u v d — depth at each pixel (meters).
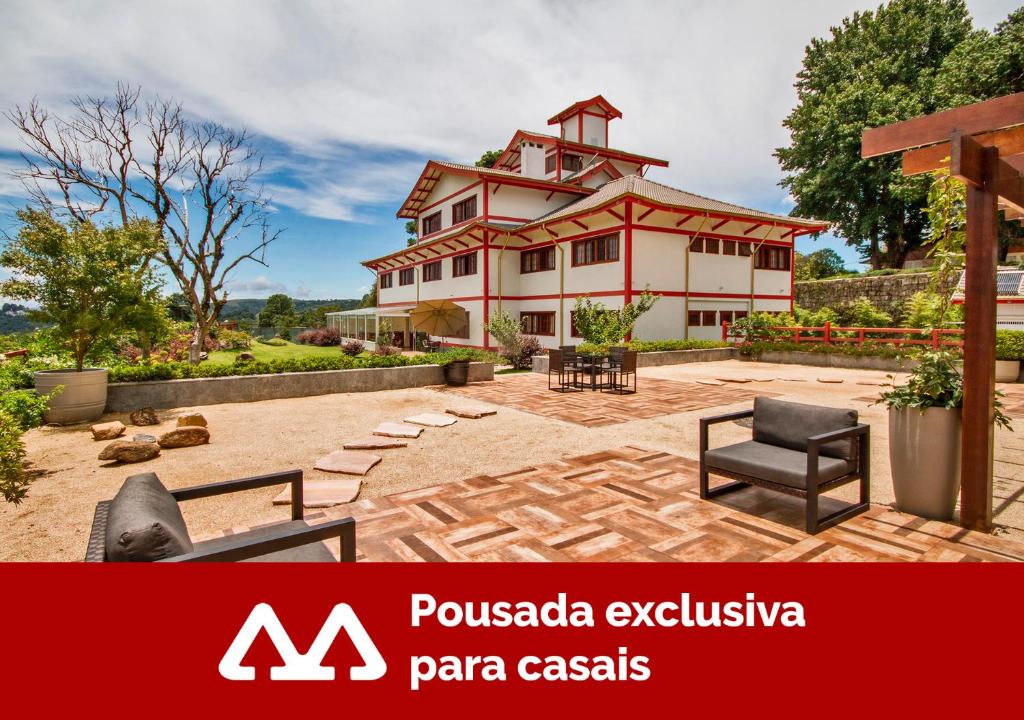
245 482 2.91
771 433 4.75
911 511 4.29
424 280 33.84
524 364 19.58
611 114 35.84
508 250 27.25
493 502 4.71
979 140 3.83
